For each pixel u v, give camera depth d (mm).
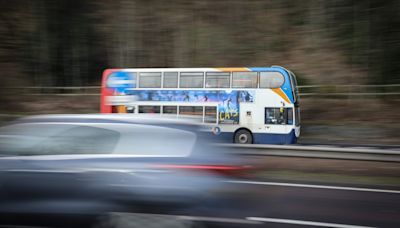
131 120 5180
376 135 20047
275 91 17266
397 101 22922
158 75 18453
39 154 5086
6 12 35906
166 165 4684
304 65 27969
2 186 5023
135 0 35219
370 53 26547
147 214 4594
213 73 17922
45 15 35750
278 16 32188
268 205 6992
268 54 30422
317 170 10789
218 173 4719
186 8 34406
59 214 4836
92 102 27812
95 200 4734
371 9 27250
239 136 17547
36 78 34656
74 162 4867
